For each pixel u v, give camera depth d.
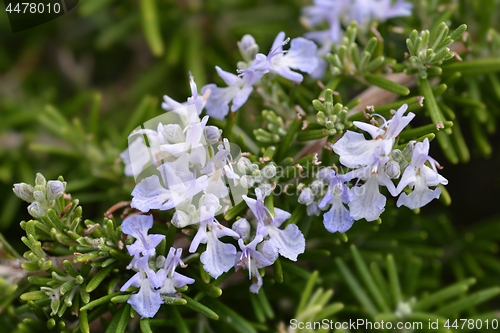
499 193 0.37
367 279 0.31
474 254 0.35
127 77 0.41
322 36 0.32
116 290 0.28
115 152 0.33
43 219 0.28
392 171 0.27
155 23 0.35
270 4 0.39
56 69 0.41
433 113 0.29
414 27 0.32
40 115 0.34
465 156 0.32
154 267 0.27
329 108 0.28
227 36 0.38
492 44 0.33
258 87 0.30
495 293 0.31
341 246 0.31
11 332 0.29
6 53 0.40
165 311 0.28
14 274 0.28
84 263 0.28
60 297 0.28
